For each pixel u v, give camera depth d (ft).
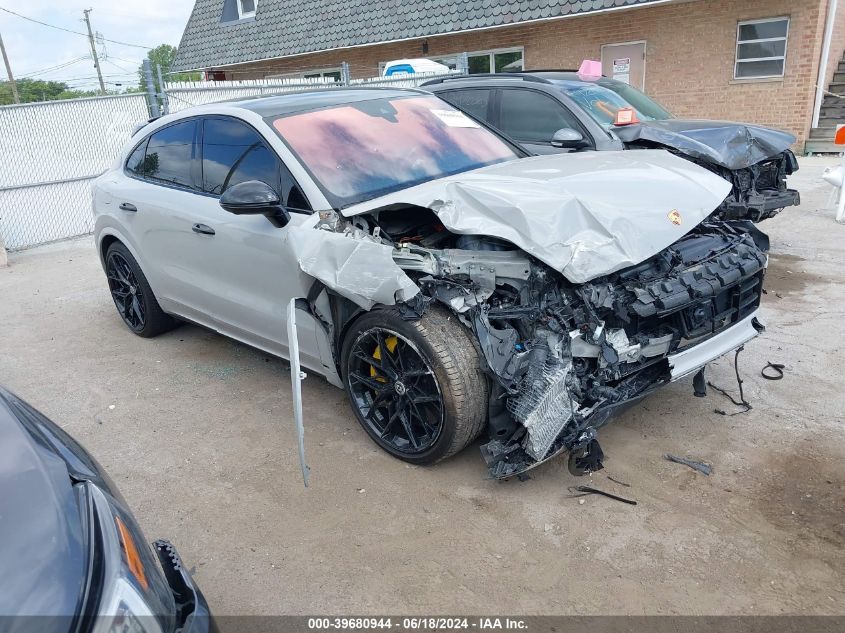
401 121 13.94
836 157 40.68
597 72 26.40
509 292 10.30
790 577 8.62
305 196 11.70
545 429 9.45
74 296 22.29
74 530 5.52
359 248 10.24
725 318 11.31
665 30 44.39
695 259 10.95
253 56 62.28
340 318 11.50
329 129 12.94
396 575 9.00
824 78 42.24
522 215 9.93
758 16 40.93
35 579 5.05
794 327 16.37
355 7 55.83
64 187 32.01
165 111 31.94
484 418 10.47
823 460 10.94
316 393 14.19
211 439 12.61
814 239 24.13
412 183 12.39
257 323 13.25
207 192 13.83
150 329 17.52
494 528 9.78
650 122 22.27
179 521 10.30
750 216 21.68
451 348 10.06
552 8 45.27
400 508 10.32
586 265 9.48
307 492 10.84
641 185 11.30
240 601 8.67
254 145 12.87
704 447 11.48
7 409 6.93
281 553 9.52
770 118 42.47
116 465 11.92
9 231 30.73
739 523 9.62
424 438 11.06
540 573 8.90
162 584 5.87
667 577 8.73
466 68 42.55
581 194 10.50
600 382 9.92
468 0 49.19
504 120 22.75
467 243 10.81
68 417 13.78
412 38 52.01
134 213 15.65
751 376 13.91
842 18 44.27
